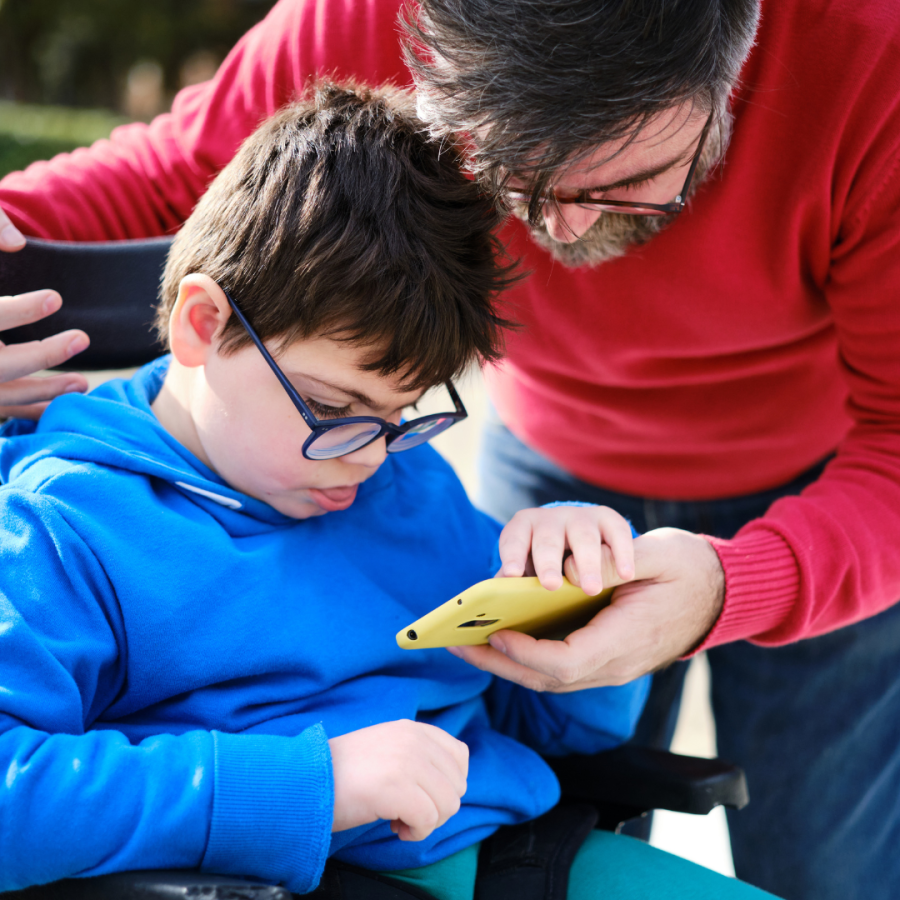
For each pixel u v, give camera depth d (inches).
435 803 39.4
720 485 71.5
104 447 44.9
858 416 59.2
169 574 43.6
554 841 49.5
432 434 50.2
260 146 46.9
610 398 68.2
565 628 51.0
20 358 51.2
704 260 55.7
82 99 655.1
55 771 36.1
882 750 69.6
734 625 50.2
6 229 52.8
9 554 40.8
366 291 42.3
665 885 48.3
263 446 45.2
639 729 75.5
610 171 44.3
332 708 46.0
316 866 37.4
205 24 642.2
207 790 36.5
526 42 39.6
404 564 52.7
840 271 55.0
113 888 34.7
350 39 57.1
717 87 43.0
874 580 53.5
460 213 46.1
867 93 48.1
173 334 45.4
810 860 71.6
